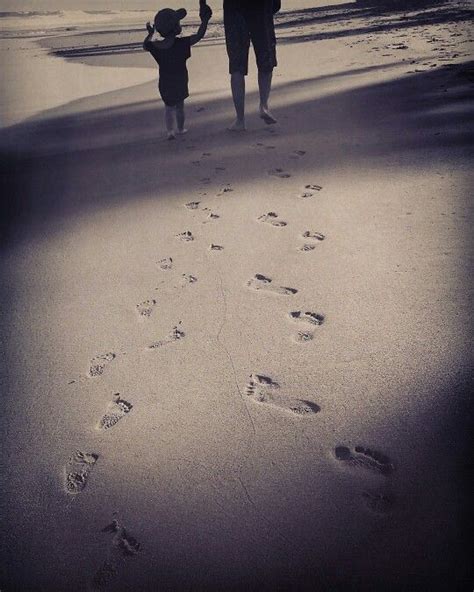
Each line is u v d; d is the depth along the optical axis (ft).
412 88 17.52
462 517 3.62
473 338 5.30
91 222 9.45
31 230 9.37
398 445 4.24
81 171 12.70
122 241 8.54
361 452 4.22
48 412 5.06
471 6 49.60
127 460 4.44
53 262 8.04
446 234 7.41
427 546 3.47
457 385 4.75
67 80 29.60
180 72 14.01
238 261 7.48
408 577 3.31
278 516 3.80
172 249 8.07
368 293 6.31
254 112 17.10
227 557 3.58
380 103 15.97
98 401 5.14
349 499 3.85
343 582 3.33
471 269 6.48
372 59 25.38
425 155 10.80
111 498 4.12
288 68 25.72
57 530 3.92
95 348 5.94
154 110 19.39
